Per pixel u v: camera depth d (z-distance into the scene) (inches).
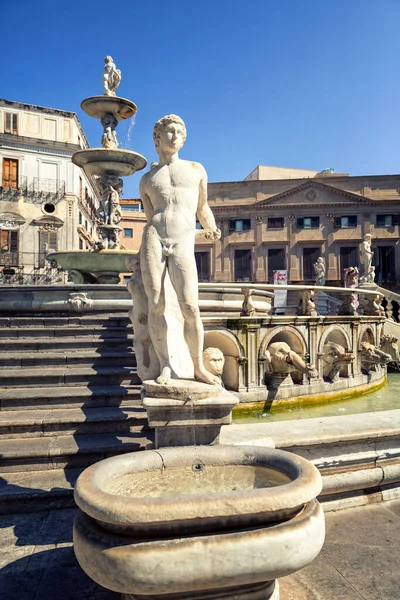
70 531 135.9
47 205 1835.6
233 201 2036.2
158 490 108.7
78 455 171.2
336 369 302.4
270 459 110.3
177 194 166.1
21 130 1814.7
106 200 430.0
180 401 141.9
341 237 1980.8
